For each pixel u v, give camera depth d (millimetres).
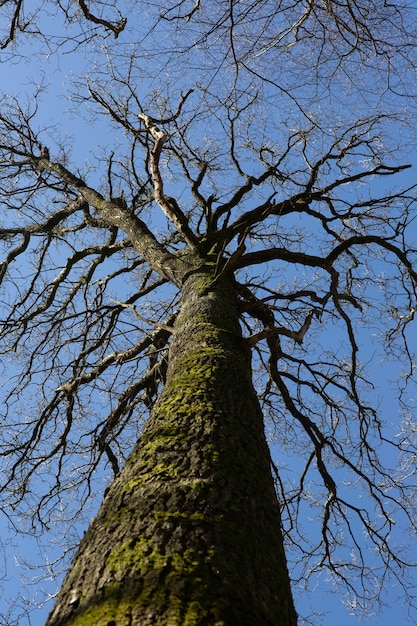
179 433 2580
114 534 1986
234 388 3146
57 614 1779
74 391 6430
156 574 1712
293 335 3887
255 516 2154
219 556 1821
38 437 6535
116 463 6641
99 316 6820
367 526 6348
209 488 2178
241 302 4965
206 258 5398
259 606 1701
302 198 6617
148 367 6637
